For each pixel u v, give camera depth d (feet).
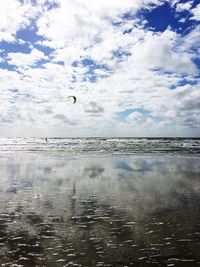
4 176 59.77
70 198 39.45
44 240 23.73
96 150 168.96
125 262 19.89
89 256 20.79
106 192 43.78
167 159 104.68
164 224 27.99
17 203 36.40
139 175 62.28
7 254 21.04
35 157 112.57
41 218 29.94
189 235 24.94
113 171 69.00
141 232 25.72
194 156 121.08
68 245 22.74
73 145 249.96
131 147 208.64
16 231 25.85
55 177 58.75
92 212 32.35
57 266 19.29
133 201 37.81
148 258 20.52
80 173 64.95
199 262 19.95
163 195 41.70
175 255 20.99
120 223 28.30
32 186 48.55
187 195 41.70
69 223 28.27
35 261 19.97
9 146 229.66
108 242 23.38
